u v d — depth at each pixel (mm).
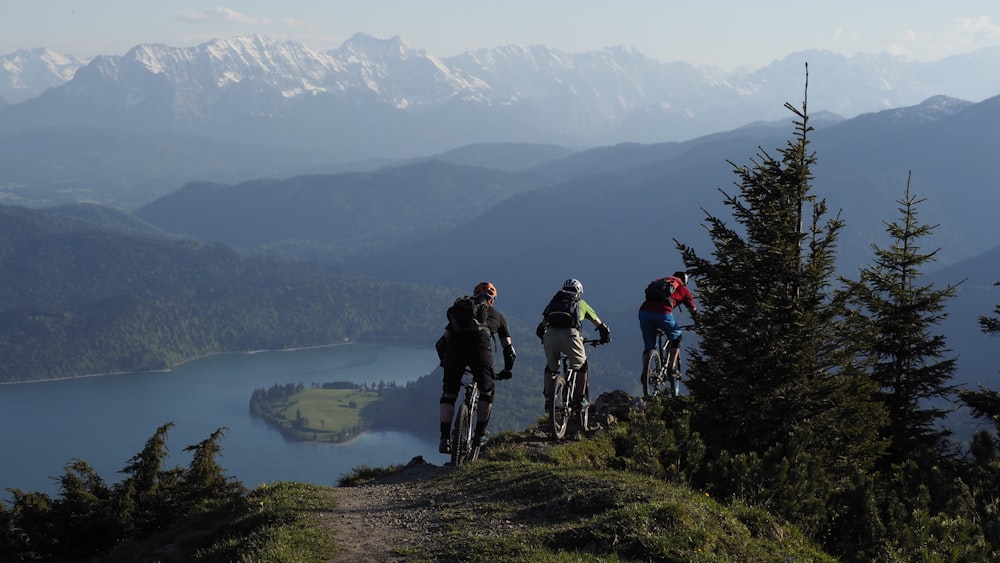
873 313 19891
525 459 13344
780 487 11844
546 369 14688
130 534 19531
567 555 8438
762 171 14961
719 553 8805
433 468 13547
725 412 14344
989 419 18812
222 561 9844
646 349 16547
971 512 12828
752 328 14398
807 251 14672
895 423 18922
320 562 8938
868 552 11031
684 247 15281
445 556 8852
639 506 9328
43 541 19125
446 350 12945
